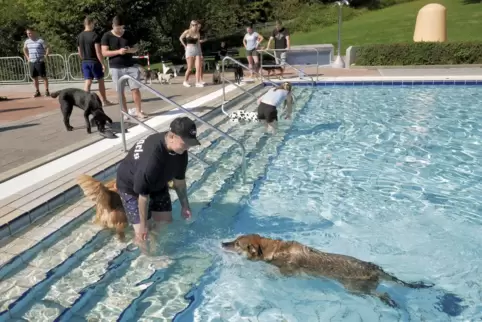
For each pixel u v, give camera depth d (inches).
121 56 301.0
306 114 365.4
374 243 162.4
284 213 186.5
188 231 168.7
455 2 1325.0
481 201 195.2
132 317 122.3
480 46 621.3
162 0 909.2
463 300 130.3
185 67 696.4
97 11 825.5
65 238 153.2
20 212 155.4
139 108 313.0
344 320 122.7
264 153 263.1
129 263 146.9
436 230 171.2
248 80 524.7
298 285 136.2
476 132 303.6
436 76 525.0
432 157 253.4
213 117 335.0
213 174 227.1
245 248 140.9
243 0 1274.6
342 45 944.3
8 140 261.1
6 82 644.1
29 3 871.7
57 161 214.5
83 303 126.3
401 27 1051.9
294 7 1409.9
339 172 232.1
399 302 129.3
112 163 209.5
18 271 134.1
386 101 418.6
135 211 151.6
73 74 633.6
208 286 136.6
